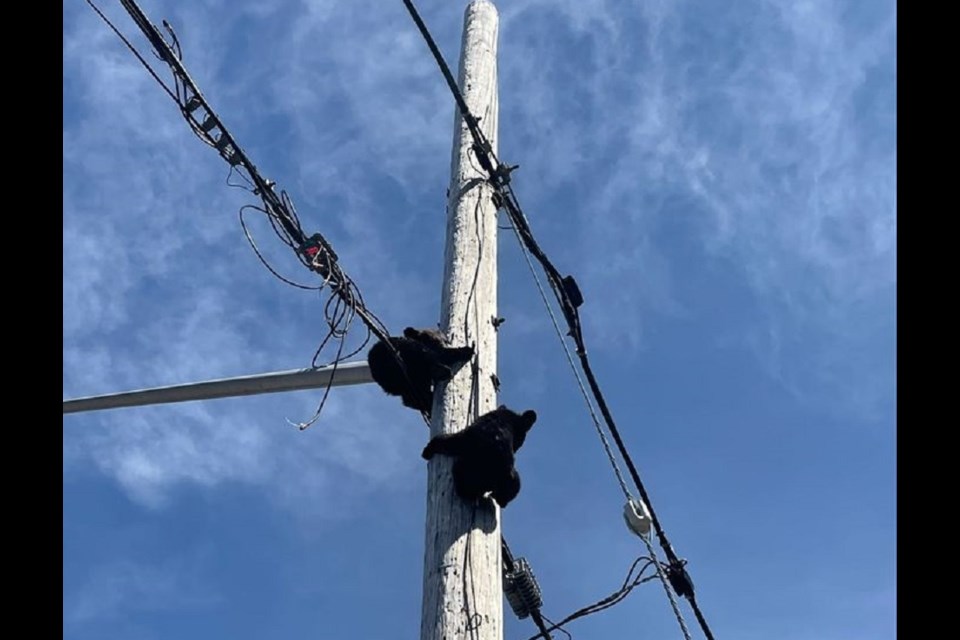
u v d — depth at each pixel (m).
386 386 6.42
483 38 8.55
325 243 6.94
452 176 7.46
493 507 5.59
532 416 5.94
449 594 5.16
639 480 7.57
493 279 6.80
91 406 7.23
